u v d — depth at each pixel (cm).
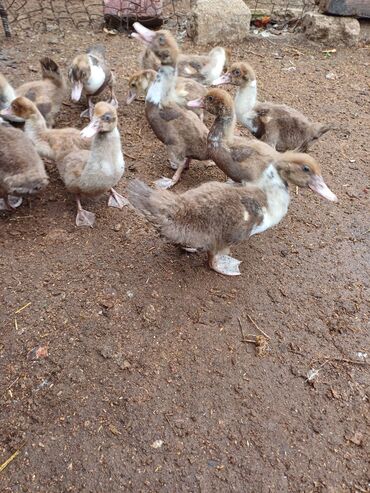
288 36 124
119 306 54
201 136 70
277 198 57
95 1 139
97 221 66
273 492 41
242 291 58
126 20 121
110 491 41
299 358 52
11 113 66
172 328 53
